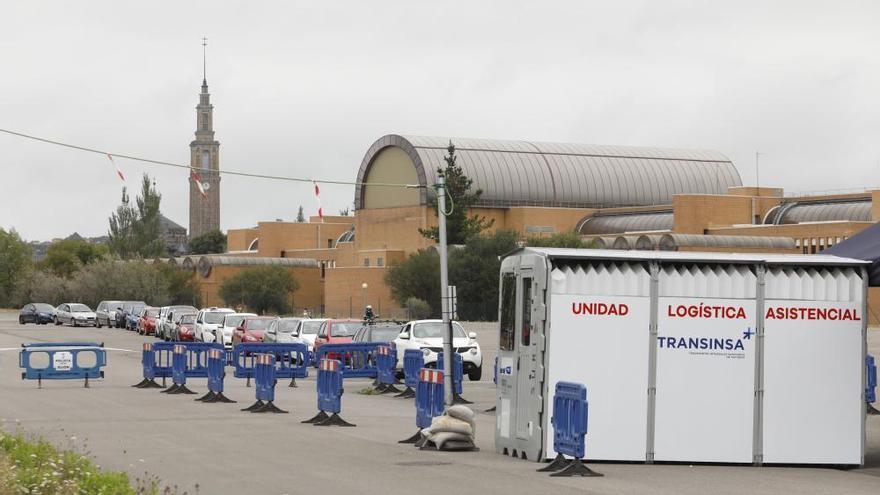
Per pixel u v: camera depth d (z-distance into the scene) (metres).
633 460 19.23
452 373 28.48
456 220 109.56
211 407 29.80
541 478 17.17
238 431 23.94
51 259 157.50
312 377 43.06
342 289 117.31
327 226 145.50
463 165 120.69
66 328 91.50
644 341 19.28
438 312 102.00
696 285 19.47
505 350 20.45
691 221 104.19
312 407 30.02
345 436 23.12
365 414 28.38
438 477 17.20
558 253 19.14
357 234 125.50
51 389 35.66
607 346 19.19
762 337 19.56
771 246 91.62
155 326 78.25
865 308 19.81
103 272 124.81
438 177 29.23
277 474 17.50
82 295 125.12
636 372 19.27
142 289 123.88
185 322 68.12
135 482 16.34
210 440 22.22
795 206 105.44
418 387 22.33
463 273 99.88
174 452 20.28
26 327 93.62
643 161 133.88
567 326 19.09
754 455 19.52
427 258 102.75
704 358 19.44
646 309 19.31
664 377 19.33
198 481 16.73
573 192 126.62
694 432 19.39
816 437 19.66
